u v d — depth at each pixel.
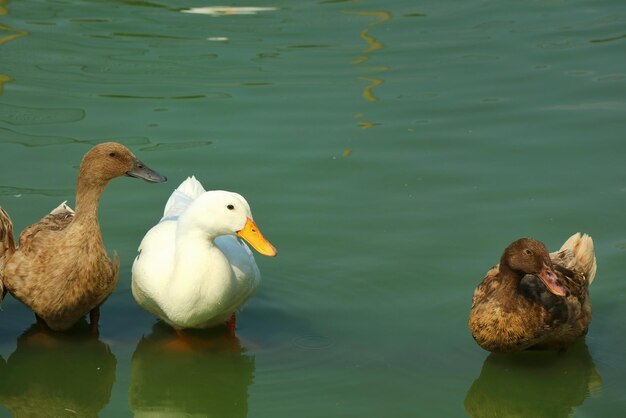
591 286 11.89
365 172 14.25
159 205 13.51
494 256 12.34
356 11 20.23
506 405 10.24
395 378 10.41
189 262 10.50
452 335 11.14
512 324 10.34
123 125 15.44
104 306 11.94
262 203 13.48
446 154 14.72
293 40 18.70
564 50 18.02
